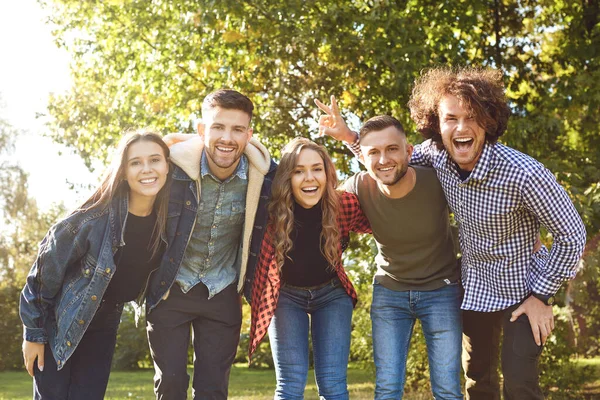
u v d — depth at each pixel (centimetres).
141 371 2133
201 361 353
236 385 1482
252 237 359
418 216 361
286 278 366
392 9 817
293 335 360
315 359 367
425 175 361
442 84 335
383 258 379
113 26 1048
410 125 909
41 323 331
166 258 342
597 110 910
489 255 347
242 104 337
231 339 358
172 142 368
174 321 348
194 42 932
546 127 843
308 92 961
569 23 948
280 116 975
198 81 984
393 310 373
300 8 834
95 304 331
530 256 349
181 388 347
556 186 328
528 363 338
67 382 341
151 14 975
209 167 344
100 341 353
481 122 325
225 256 360
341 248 382
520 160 330
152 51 1004
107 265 330
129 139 329
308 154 355
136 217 338
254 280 361
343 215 374
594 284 1080
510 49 985
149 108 1009
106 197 332
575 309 1110
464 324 380
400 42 813
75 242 327
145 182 325
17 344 2253
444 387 357
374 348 373
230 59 928
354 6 880
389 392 362
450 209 368
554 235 334
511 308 349
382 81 891
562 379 1052
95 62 1091
